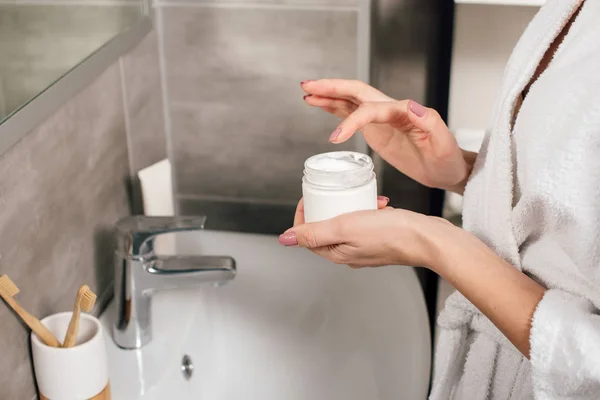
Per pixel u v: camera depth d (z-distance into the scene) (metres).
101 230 1.02
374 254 0.75
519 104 0.84
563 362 0.65
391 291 1.07
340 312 1.09
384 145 0.95
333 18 1.13
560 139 0.68
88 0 0.91
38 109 0.78
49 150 0.85
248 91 1.20
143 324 0.99
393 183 1.32
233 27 1.16
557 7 0.79
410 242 0.73
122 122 1.07
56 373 0.78
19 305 0.78
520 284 0.70
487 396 0.87
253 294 1.12
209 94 1.21
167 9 1.16
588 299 0.70
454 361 0.90
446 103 1.27
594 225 0.67
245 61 1.18
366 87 0.91
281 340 1.08
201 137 1.25
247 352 1.08
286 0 1.13
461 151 0.98
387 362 0.96
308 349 1.06
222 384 1.03
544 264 0.76
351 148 1.23
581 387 0.65
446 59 1.23
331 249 0.77
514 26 1.18
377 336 1.01
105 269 1.04
